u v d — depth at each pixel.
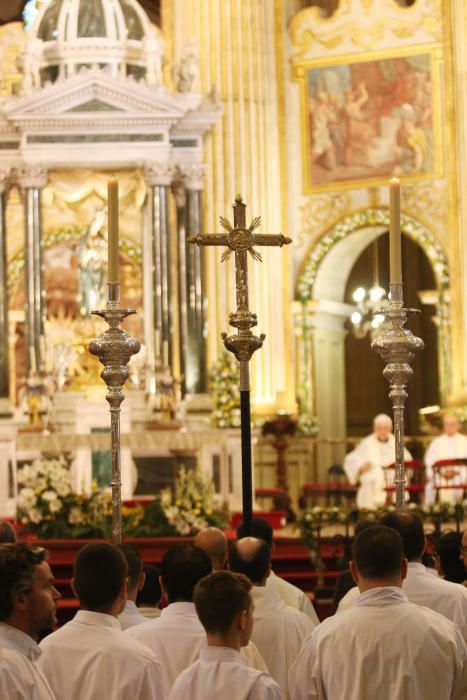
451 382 28.33
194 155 26.08
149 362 25.80
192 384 26.03
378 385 37.81
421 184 28.97
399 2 29.48
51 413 25.17
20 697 5.72
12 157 25.83
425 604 7.89
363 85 29.47
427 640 6.73
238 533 10.58
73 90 25.38
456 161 28.61
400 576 6.94
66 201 26.50
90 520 20.08
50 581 6.07
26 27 31.31
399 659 6.70
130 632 7.60
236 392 25.75
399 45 29.20
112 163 25.67
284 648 8.40
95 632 6.73
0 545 6.07
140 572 8.13
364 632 6.77
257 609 8.49
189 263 26.12
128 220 30.62
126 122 25.56
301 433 28.86
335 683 6.80
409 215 28.98
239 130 29.30
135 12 26.42
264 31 29.92
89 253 26.33
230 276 28.55
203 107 26.03
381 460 25.39
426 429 28.69
